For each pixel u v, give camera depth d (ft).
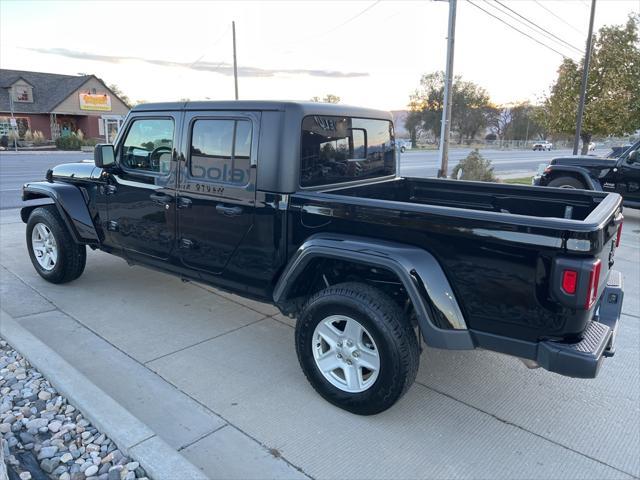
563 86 64.13
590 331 9.09
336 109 12.37
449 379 12.14
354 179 13.57
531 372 12.55
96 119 150.41
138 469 8.32
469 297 9.11
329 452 9.34
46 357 11.60
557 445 9.74
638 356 13.56
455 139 280.72
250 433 9.82
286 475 8.73
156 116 13.34
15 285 17.58
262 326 14.80
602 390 11.78
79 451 8.77
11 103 135.23
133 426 9.16
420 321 9.30
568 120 63.67
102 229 15.72
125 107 156.46
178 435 9.69
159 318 15.16
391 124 15.14
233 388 11.41
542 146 205.26
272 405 10.77
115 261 20.67
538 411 10.87
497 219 8.55
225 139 11.89
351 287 10.14
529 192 13.01
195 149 12.55
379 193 14.21
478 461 9.23
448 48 49.62
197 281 13.66
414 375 9.90
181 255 13.46
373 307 9.69
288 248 11.28
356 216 10.14
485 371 12.55
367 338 10.23
